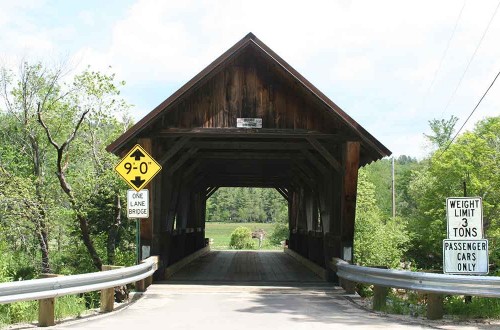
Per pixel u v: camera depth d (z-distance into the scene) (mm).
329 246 15242
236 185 32312
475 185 42031
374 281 10289
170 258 17297
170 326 8102
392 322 8633
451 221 9484
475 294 8359
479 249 9391
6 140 31266
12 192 24781
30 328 7875
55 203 28141
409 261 44562
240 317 9164
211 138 15930
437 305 8984
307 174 19078
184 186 19750
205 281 14969
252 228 108438
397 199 81312
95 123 27719
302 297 12234
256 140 16250
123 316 9289
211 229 105250
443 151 46500
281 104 14156
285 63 13648
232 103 14117
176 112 14070
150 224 13898
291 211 31219
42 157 31141
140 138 13867
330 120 14109
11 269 24406
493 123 44844
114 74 27156
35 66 29094
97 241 31578
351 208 13844
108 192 28688
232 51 13641
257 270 19375
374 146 13703
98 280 9180
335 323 8469
